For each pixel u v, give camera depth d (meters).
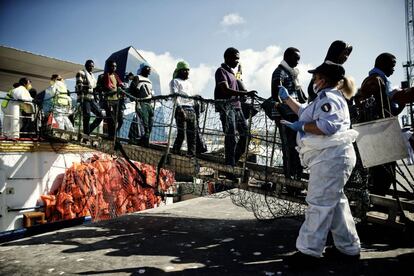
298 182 4.45
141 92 7.21
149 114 6.98
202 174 5.77
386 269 2.88
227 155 5.36
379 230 4.12
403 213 3.77
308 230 2.91
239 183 5.15
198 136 6.16
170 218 5.54
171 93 5.96
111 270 3.15
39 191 8.52
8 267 3.35
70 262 3.43
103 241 4.21
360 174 4.02
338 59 4.11
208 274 2.97
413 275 2.74
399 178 9.28
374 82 4.26
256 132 5.07
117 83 8.40
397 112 4.79
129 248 3.88
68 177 8.76
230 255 3.50
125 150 7.15
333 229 3.10
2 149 7.85
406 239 3.77
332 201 2.88
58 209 8.32
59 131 8.68
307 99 4.98
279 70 4.62
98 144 7.83
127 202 9.83
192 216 5.68
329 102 2.87
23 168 8.26
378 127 3.67
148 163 6.60
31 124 9.27
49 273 3.14
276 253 3.52
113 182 9.66
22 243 4.24
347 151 2.88
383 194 4.52
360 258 3.18
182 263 3.29
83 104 8.37
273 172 5.41
